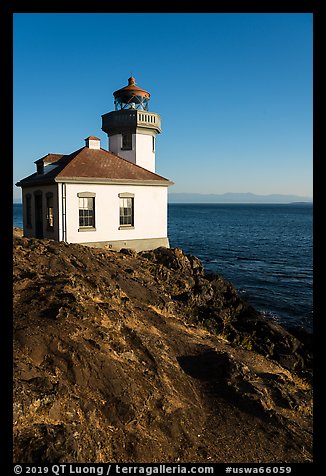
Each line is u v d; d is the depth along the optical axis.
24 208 25.45
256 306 26.08
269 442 8.00
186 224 105.00
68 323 8.98
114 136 27.50
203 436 7.93
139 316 12.30
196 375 10.21
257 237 72.00
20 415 6.11
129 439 7.06
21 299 9.82
